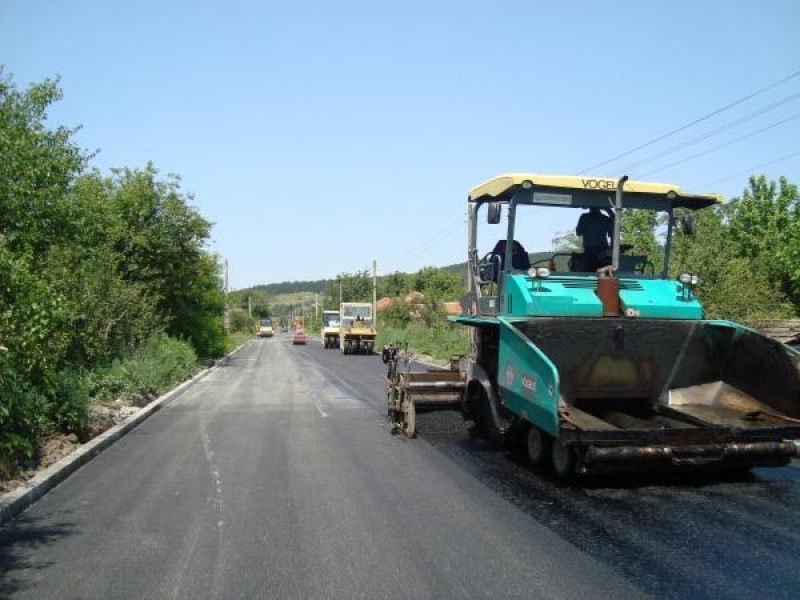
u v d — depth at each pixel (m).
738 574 4.74
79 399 9.88
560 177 8.38
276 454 9.28
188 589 4.61
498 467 8.30
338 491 7.20
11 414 7.81
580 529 5.79
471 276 10.01
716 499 6.67
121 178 25.56
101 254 17.16
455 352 29.02
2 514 6.12
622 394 8.17
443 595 4.45
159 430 11.54
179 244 26.31
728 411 7.95
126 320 18.39
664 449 6.69
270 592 4.55
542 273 7.95
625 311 7.87
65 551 5.38
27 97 13.55
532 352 7.20
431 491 7.15
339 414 13.46
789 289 22.09
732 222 27.39
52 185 12.73
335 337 51.59
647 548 5.29
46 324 8.77
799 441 7.34
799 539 5.46
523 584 4.61
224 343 38.97
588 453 6.58
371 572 4.87
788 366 7.30
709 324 7.95
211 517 6.28
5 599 4.46
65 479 7.84
